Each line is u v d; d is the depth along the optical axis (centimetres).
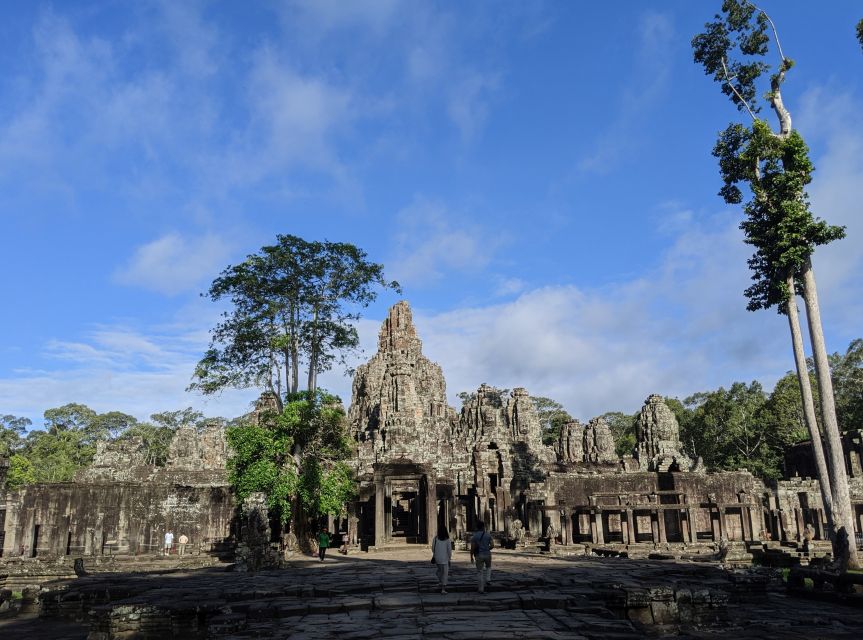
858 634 1584
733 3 3488
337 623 1368
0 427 9994
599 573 2139
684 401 8900
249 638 1260
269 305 4100
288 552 3434
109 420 10419
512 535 3828
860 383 6531
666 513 4578
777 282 3231
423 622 1345
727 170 3425
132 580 2425
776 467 6744
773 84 3528
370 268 4238
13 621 2238
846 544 2478
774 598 2242
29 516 3953
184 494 4191
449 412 7988
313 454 3809
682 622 1691
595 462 5412
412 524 4834
